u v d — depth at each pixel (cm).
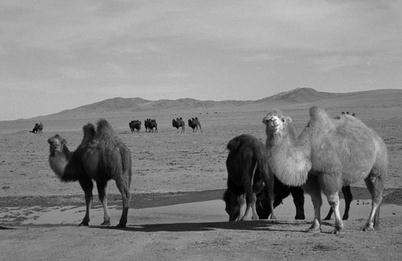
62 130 7625
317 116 1061
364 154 1067
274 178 1449
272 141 1029
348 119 1111
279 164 1021
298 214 1452
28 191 2208
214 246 941
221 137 4966
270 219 1387
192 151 3759
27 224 1527
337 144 1048
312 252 883
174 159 3272
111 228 1218
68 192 2170
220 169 2741
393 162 2684
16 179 2536
